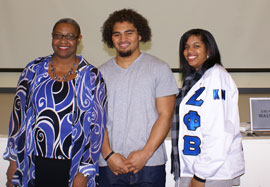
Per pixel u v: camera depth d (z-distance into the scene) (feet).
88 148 4.44
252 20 12.46
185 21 12.51
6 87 13.44
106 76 4.96
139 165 4.56
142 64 4.86
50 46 12.80
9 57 12.92
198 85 4.54
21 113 4.45
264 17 12.43
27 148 4.34
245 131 5.76
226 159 4.19
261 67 12.78
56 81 4.36
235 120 4.30
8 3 12.57
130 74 4.82
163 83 4.75
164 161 4.89
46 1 12.55
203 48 4.75
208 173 4.05
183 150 4.54
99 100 4.53
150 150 4.55
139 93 4.72
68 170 4.24
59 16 12.62
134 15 4.96
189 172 4.50
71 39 4.37
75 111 4.28
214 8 12.41
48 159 4.22
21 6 12.59
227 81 4.34
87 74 4.47
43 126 4.21
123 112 4.75
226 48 12.66
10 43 12.83
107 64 5.10
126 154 4.68
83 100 4.36
